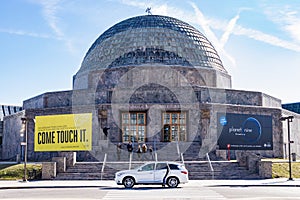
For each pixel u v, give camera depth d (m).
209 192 19.97
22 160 41.34
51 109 40.19
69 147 37.47
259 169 29.30
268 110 40.88
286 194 19.06
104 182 26.33
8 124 47.97
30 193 20.03
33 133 40.53
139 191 20.61
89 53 51.53
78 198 17.44
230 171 29.59
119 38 48.91
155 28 48.94
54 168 29.08
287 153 44.03
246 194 19.02
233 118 38.84
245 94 43.16
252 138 39.34
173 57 46.72
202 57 48.16
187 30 50.41
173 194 18.98
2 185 24.31
